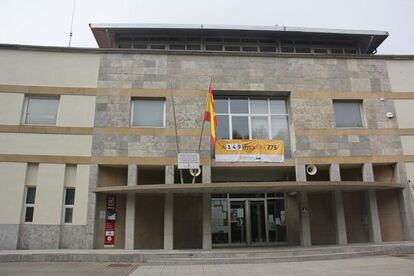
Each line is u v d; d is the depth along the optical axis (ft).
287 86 59.82
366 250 49.60
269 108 60.95
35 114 56.18
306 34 67.46
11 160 53.16
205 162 55.42
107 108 56.29
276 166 57.26
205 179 54.80
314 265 40.88
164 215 53.52
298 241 60.70
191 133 56.44
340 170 63.26
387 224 59.52
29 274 34.94
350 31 67.21
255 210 62.28
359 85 61.41
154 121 57.47
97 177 53.88
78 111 55.88
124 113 56.29
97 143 54.85
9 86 55.57
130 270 38.22
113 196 55.31
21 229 51.47
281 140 58.13
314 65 61.21
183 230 58.65
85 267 39.93
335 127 59.11
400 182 58.23
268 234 61.57
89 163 54.13
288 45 68.33
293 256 45.32
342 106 61.52
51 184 53.06
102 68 57.82
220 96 60.18
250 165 56.29
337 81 61.00
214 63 59.52
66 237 51.85
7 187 52.24
